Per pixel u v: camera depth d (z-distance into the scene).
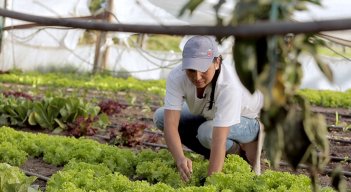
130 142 8.59
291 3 1.33
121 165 6.62
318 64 1.47
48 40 22.27
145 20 18.88
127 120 11.48
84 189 5.24
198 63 4.83
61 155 7.05
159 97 16.22
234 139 6.11
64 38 21.75
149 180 6.23
